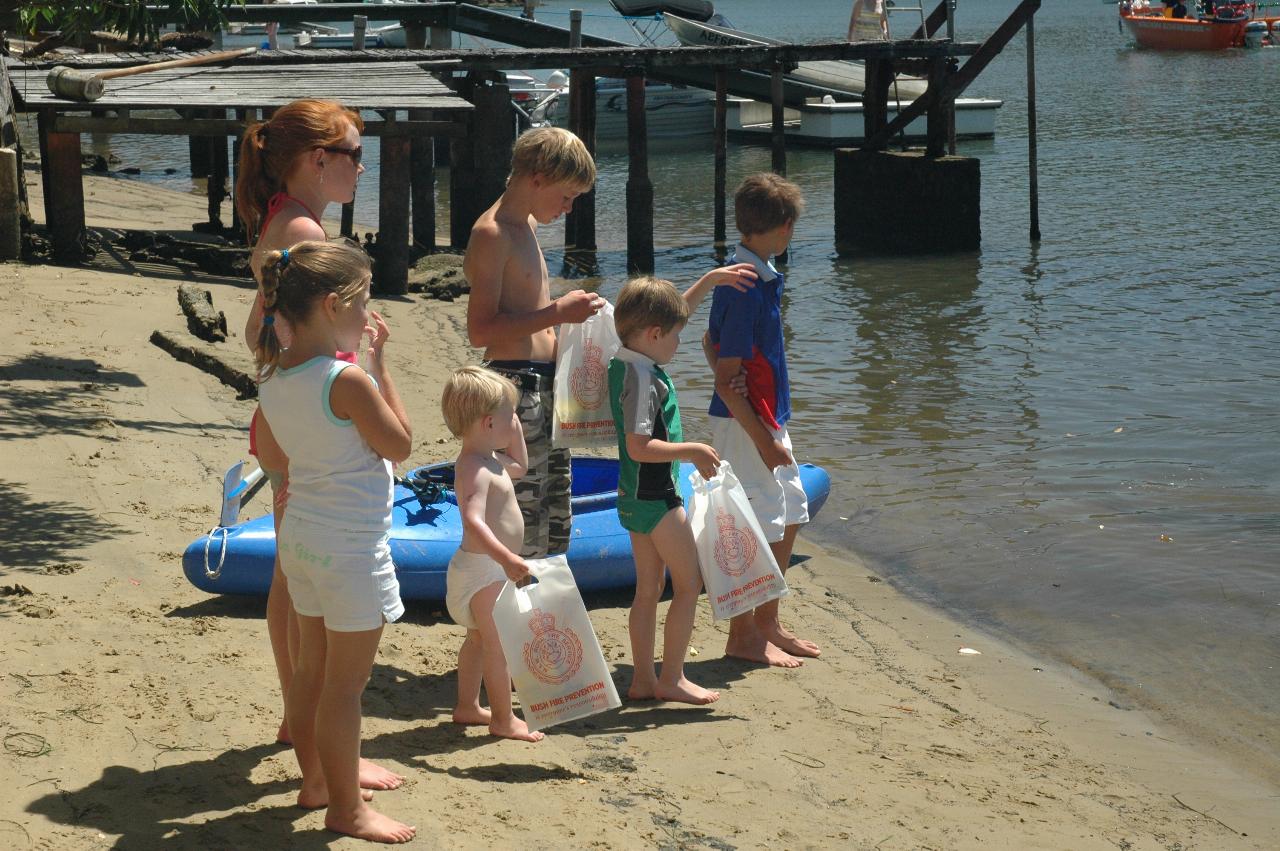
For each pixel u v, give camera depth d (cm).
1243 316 1316
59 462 669
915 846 388
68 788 359
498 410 421
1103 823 418
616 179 2708
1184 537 711
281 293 332
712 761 439
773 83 1811
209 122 1299
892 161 1828
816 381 1099
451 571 431
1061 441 904
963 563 682
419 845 350
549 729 458
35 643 454
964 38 6122
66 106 1284
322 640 354
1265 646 578
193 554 520
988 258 1725
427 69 1608
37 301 1077
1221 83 4059
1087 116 3334
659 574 489
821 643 575
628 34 6144
